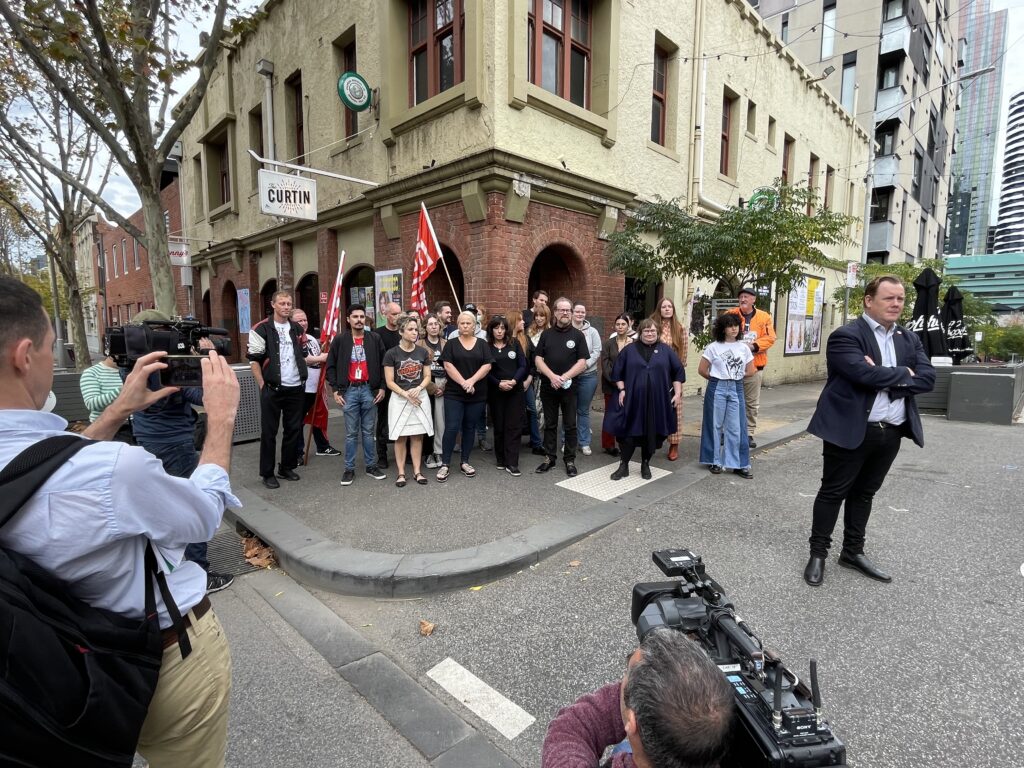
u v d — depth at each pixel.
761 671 1.16
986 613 3.05
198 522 1.25
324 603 3.36
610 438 6.66
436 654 2.81
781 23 22.36
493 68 6.77
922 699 2.38
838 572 3.58
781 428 7.89
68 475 1.05
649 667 0.99
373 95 8.70
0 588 0.95
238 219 13.51
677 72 9.82
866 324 3.37
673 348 6.73
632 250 8.02
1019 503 4.80
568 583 3.48
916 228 25.69
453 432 5.42
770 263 6.88
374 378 5.43
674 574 1.57
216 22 5.02
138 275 24.33
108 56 4.57
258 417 7.14
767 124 13.01
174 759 1.35
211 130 13.87
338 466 6.01
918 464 6.13
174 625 1.26
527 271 7.53
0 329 1.06
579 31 8.27
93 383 3.35
